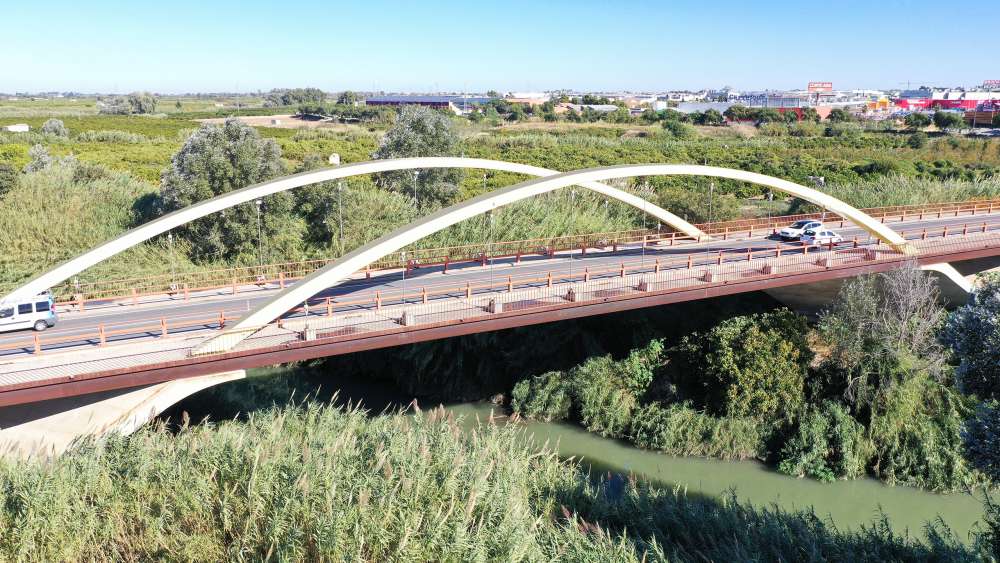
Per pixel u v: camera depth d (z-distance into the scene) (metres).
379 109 183.25
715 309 42.28
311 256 54.12
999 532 21.36
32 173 61.94
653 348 41.00
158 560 20.88
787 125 153.62
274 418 28.08
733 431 36.75
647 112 169.62
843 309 38.75
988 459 21.05
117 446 23.89
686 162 99.94
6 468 22.69
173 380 26.86
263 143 55.47
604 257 45.94
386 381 46.84
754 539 22.16
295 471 21.64
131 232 33.06
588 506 25.42
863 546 22.17
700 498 31.14
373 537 19.89
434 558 19.84
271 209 53.56
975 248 43.88
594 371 40.75
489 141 111.81
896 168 90.31
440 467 22.81
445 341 43.06
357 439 26.73
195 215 33.75
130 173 70.62
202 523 21.56
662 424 37.97
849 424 35.47
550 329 42.41
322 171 35.88
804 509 31.77
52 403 27.05
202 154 51.62
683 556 21.64
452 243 53.75
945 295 47.53
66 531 21.02
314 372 48.19
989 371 21.59
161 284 46.75
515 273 41.38
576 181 36.03
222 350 27.27
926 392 35.88
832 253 42.72
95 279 46.00
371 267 43.19
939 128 148.75
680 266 41.75
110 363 26.23
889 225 56.09
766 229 55.81
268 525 20.58
